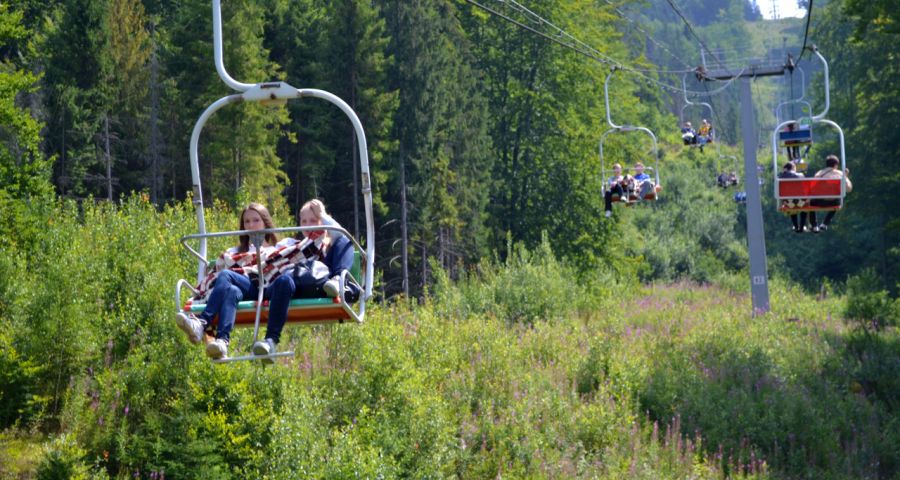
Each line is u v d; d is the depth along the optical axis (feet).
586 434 77.36
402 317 94.79
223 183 172.24
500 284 130.93
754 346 110.22
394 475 61.72
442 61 197.67
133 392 67.21
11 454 63.21
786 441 84.69
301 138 194.29
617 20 245.45
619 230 224.74
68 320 69.72
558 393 83.97
